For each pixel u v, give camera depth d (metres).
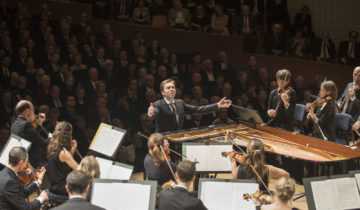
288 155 15.62
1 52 24.00
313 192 12.15
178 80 26.16
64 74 24.31
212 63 28.05
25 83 23.09
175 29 30.72
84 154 21.62
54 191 13.81
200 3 32.16
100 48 26.23
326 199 12.15
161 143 14.77
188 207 11.23
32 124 16.80
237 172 13.89
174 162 16.78
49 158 13.98
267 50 31.61
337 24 33.06
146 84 24.83
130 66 25.86
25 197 13.55
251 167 13.59
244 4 32.88
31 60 24.05
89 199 11.85
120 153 21.19
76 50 25.73
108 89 25.41
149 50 28.02
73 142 14.34
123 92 25.31
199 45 31.14
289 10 33.84
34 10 28.94
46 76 23.16
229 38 31.36
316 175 18.09
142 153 21.95
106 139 16.19
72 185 10.03
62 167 13.84
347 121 19.08
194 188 16.31
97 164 12.38
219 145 15.30
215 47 31.30
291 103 19.55
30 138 16.44
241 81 27.41
